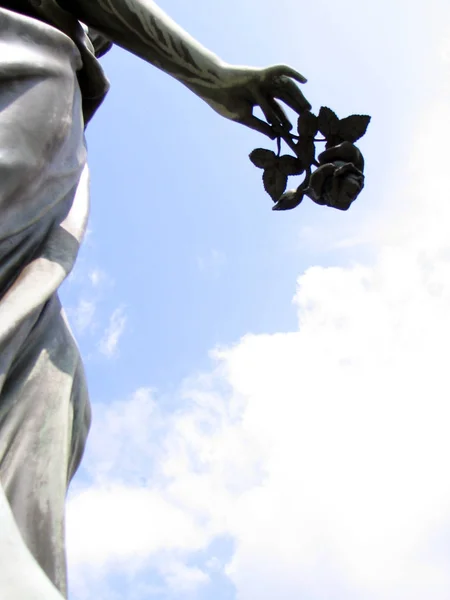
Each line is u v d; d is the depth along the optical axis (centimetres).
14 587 362
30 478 466
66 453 483
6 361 470
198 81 636
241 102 638
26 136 516
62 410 493
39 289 487
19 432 477
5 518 384
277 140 640
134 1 621
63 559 458
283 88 626
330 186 597
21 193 508
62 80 552
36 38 549
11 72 524
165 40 627
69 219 553
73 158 560
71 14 625
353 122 606
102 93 623
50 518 461
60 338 522
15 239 509
